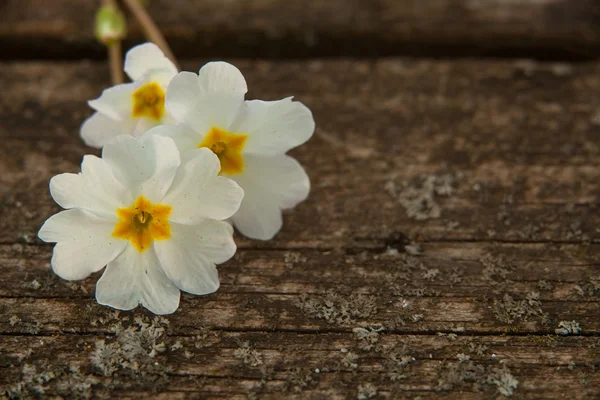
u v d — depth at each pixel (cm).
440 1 39
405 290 33
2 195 34
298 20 39
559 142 36
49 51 39
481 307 33
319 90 37
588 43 38
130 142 32
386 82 37
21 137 36
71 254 32
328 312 32
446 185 35
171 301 32
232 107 32
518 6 39
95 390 31
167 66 33
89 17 39
